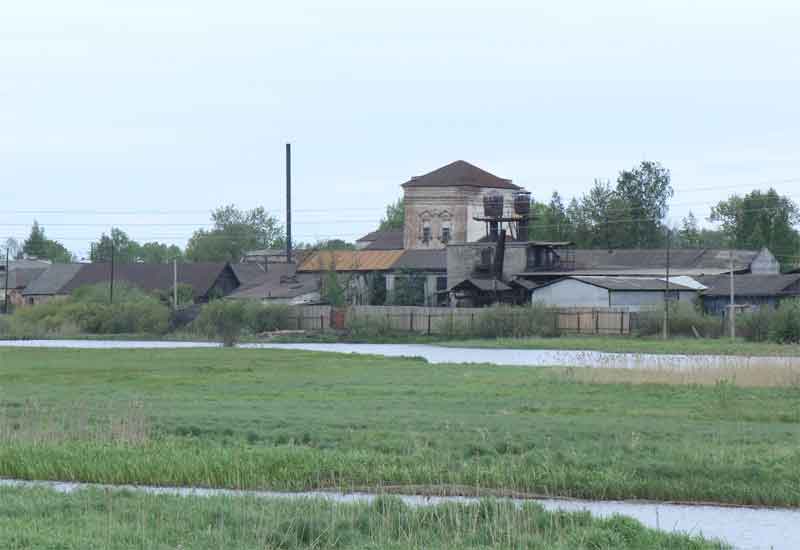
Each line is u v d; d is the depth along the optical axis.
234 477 55.84
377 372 114.94
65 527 42.84
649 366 111.00
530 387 96.50
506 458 59.38
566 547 41.50
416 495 53.97
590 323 198.25
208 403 84.50
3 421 70.81
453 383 101.12
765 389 92.25
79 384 103.44
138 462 57.81
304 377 109.44
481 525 44.06
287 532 42.59
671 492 53.84
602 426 70.06
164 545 40.44
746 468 56.53
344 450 62.16
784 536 46.69
